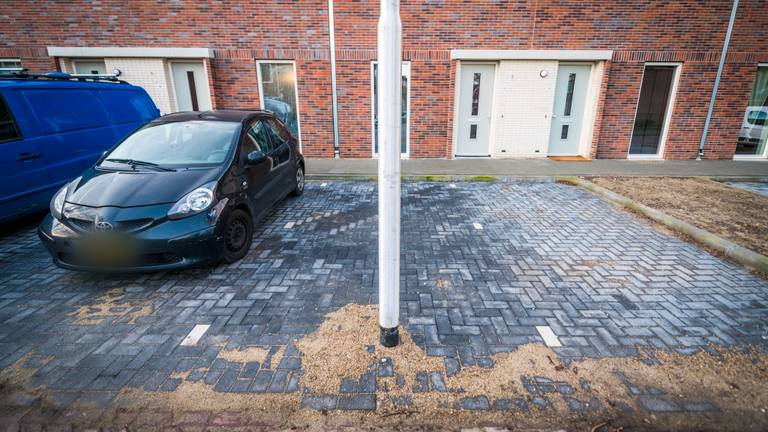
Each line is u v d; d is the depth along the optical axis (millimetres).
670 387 2340
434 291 3477
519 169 8297
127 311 3150
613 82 8977
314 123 9281
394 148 2211
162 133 4566
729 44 8766
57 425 2092
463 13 8531
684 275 3801
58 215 3488
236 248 4070
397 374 2434
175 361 2562
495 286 3570
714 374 2447
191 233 3449
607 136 9359
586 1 8461
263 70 9055
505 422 2100
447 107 9109
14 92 4676
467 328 2920
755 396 2271
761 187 7305
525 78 8953
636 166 8695
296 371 2463
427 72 8883
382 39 2018
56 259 3527
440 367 2496
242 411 2170
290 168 6035
